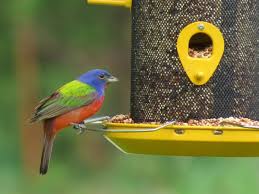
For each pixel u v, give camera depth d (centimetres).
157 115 1152
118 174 2158
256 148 1062
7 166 2333
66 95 1188
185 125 1070
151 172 2061
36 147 2384
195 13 1134
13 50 2448
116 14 2484
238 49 1141
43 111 1177
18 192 2217
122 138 1087
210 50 1137
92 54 2480
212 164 1597
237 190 1548
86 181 2266
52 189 2239
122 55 2488
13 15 2414
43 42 2452
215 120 1112
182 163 1761
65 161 2352
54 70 2452
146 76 1163
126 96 2445
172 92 1141
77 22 2462
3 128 2406
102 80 1218
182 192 1638
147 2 1166
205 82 1127
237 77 1139
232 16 1139
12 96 2436
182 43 1134
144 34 1169
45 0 2422
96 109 1208
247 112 1146
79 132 1180
